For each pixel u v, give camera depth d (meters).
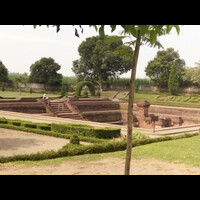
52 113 32.75
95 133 16.92
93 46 67.69
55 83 65.12
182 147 12.50
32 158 10.23
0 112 28.59
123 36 3.78
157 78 68.19
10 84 66.69
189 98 51.12
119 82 73.50
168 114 36.84
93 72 69.88
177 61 70.12
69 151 11.07
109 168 8.91
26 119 24.45
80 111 36.06
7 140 15.59
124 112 38.88
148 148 12.30
